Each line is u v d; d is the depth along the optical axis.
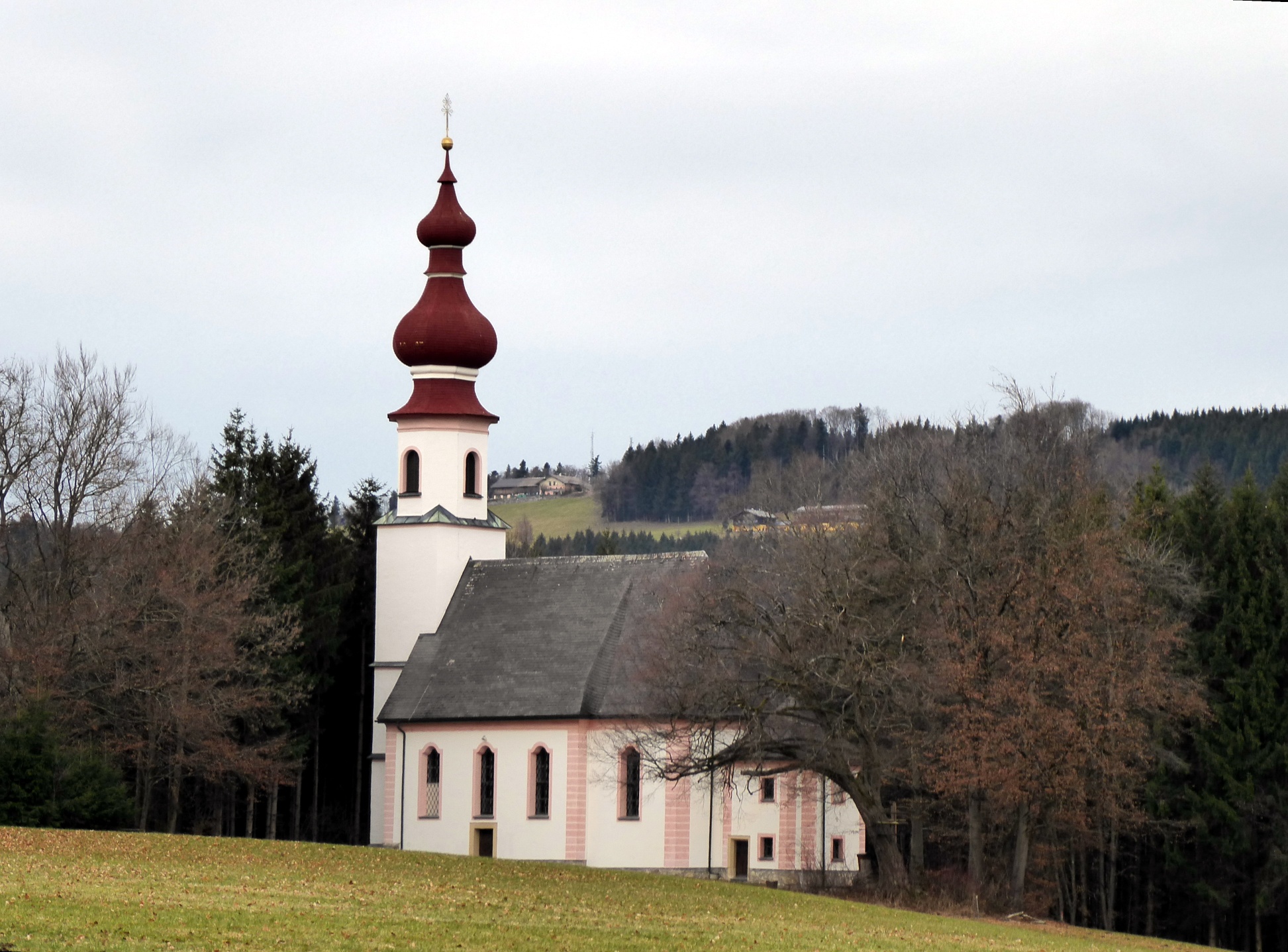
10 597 136.00
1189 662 135.62
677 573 138.75
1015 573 113.56
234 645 140.88
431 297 153.25
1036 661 111.19
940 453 143.75
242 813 168.62
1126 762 122.00
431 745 141.12
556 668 140.12
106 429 139.25
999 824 122.88
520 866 107.88
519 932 75.19
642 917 85.50
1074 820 117.31
